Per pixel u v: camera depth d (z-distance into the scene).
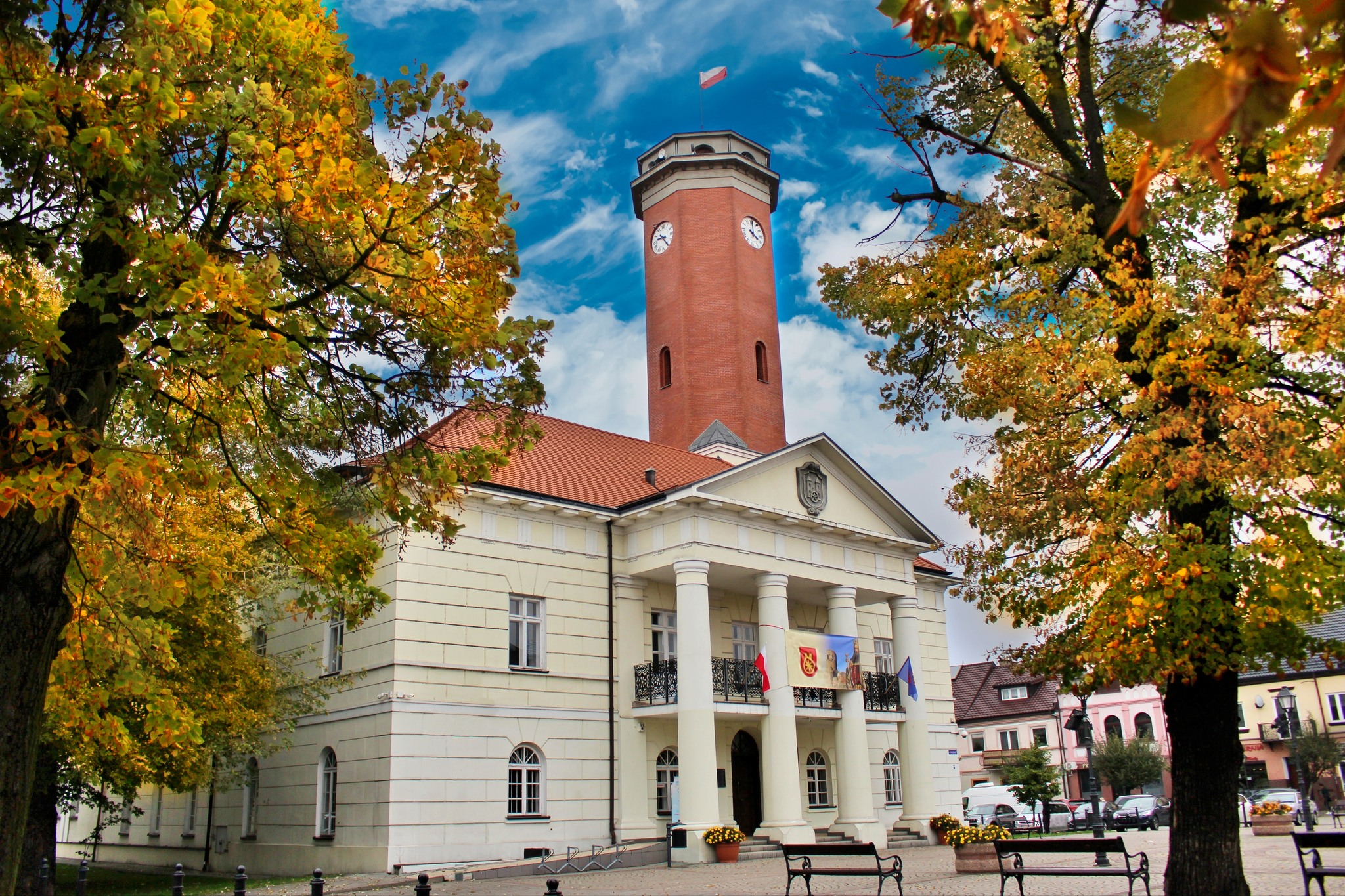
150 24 8.34
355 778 24.56
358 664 25.36
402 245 10.09
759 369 45.81
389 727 23.73
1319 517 11.48
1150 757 55.25
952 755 39.19
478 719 25.12
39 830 21.45
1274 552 10.79
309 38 9.81
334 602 12.34
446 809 24.00
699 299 45.44
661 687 28.11
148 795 36.12
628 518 29.06
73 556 9.87
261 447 11.78
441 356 11.30
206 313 8.96
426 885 10.23
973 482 13.81
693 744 26.19
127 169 8.30
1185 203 12.38
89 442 8.56
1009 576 13.28
